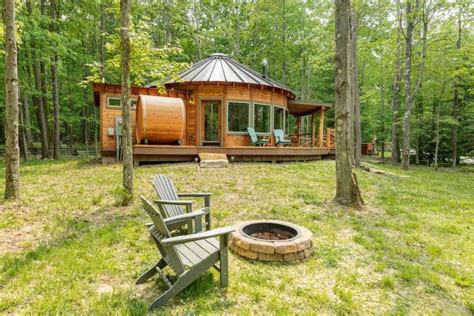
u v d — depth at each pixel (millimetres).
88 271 2898
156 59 5637
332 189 6746
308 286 2770
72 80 18219
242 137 12273
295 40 23031
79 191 5926
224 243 2615
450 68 14570
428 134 17688
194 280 2590
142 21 6352
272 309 2387
